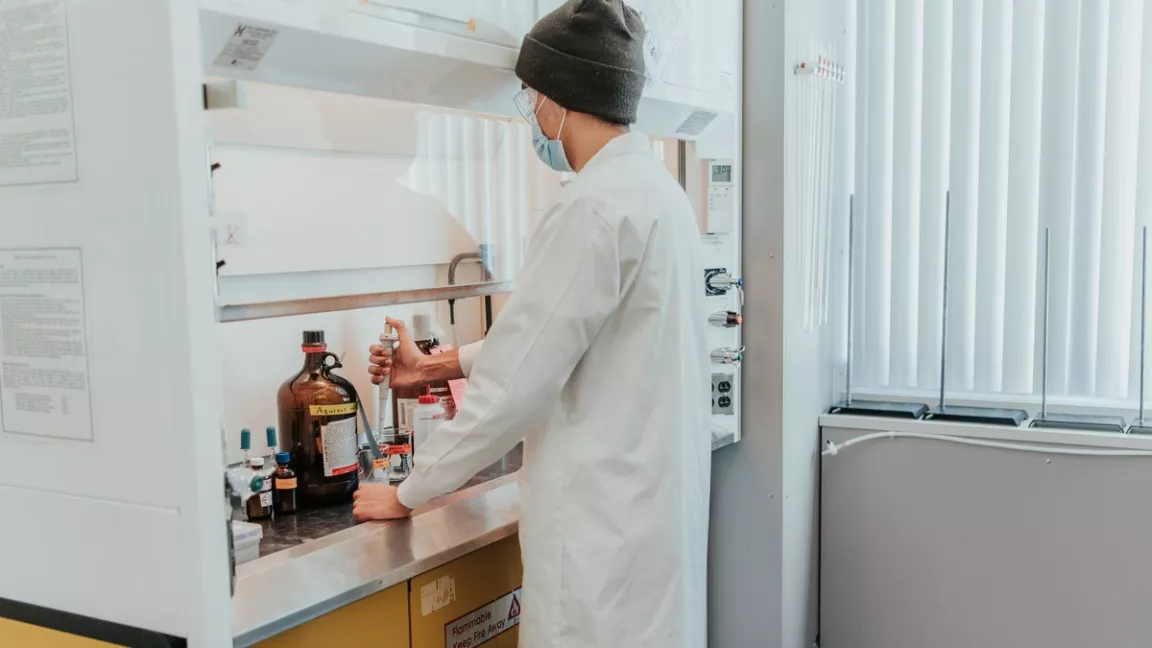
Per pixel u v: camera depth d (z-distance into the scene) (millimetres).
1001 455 2410
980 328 2660
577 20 1499
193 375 1164
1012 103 2549
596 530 1501
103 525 1282
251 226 1803
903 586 2570
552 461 1530
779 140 2311
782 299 2328
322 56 1428
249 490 1370
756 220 2355
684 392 1560
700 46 2139
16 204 1312
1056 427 2416
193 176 1154
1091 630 2355
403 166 2168
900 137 2693
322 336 1820
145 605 1255
